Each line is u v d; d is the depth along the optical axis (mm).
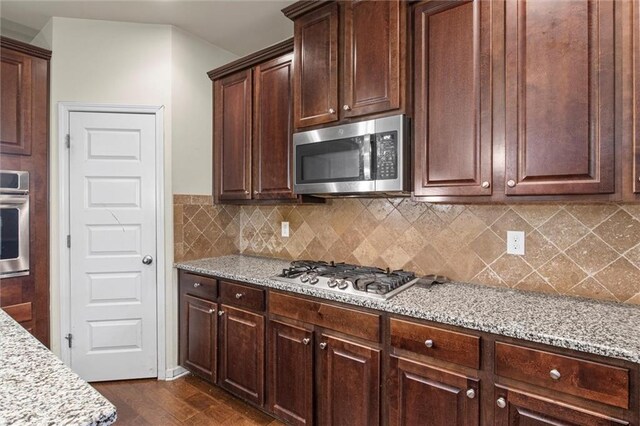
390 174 1712
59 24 2443
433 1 1646
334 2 1956
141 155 2561
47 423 649
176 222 2609
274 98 2348
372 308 1580
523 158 1412
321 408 1789
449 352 1367
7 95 2244
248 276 2115
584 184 1293
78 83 2469
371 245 2225
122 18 2494
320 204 2412
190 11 2416
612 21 1246
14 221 2273
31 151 2346
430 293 1669
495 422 1272
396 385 1511
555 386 1161
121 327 2543
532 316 1339
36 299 2369
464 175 1556
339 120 1957
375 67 1800
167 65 2594
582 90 1295
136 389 2426
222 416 2109
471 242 1854
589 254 1556
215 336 2312
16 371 857
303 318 1847
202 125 2791
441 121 1622
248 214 2971
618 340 1105
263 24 2594
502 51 1467
